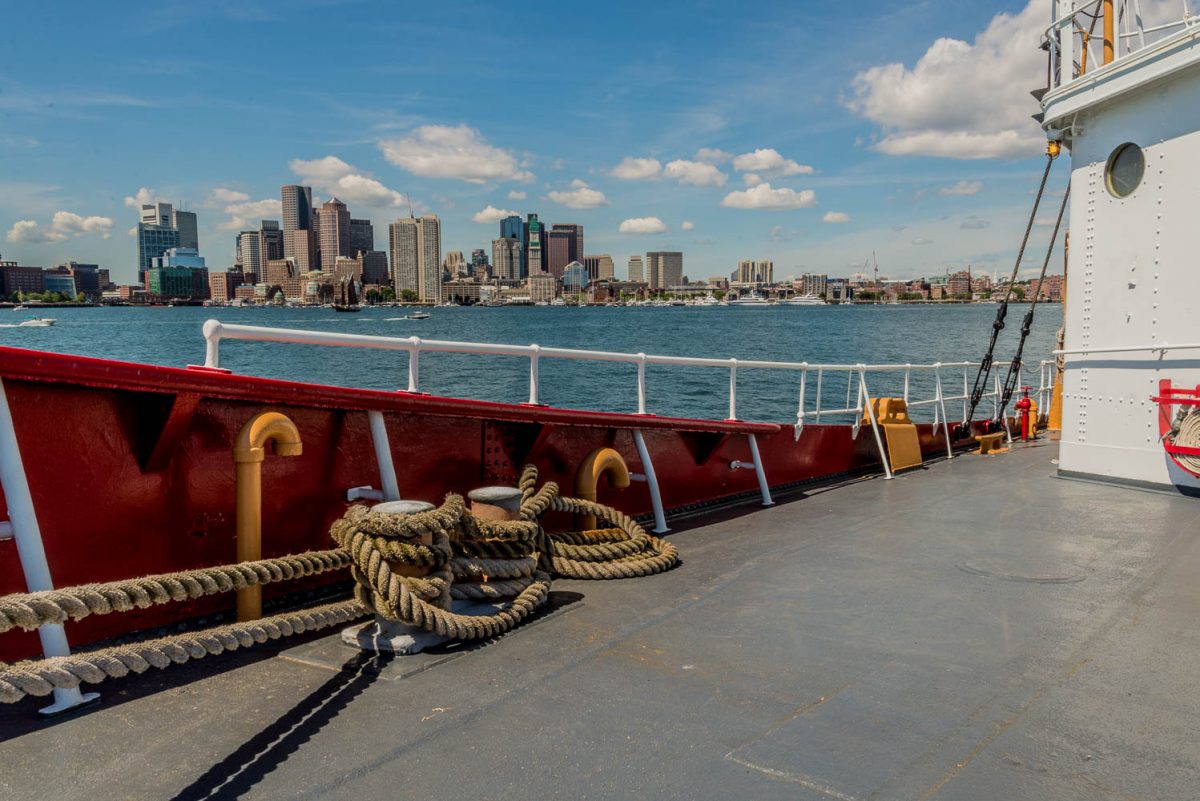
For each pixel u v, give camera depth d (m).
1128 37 7.51
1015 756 2.71
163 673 3.33
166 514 3.67
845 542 5.69
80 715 2.94
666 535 5.98
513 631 3.91
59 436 3.29
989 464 9.33
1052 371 13.54
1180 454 6.89
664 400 28.39
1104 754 2.73
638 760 2.68
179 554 3.73
